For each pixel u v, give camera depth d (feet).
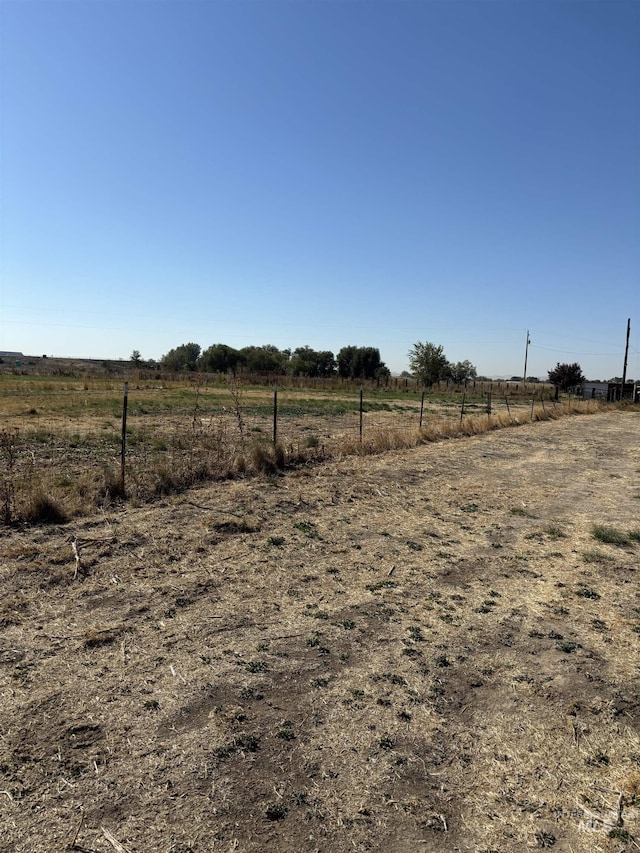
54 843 8.03
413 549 22.34
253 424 61.36
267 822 8.63
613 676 13.44
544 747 10.78
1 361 209.77
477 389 201.98
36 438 41.73
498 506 30.45
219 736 10.52
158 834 8.28
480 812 9.07
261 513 25.45
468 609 16.93
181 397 93.20
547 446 56.75
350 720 11.25
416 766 10.06
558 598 18.10
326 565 19.97
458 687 12.68
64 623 14.62
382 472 37.29
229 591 17.26
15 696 11.39
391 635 14.98
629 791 9.66
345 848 8.23
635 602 17.97
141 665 12.85
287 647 14.05
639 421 94.58
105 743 10.17
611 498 33.63
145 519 23.34
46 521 22.24
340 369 255.50
